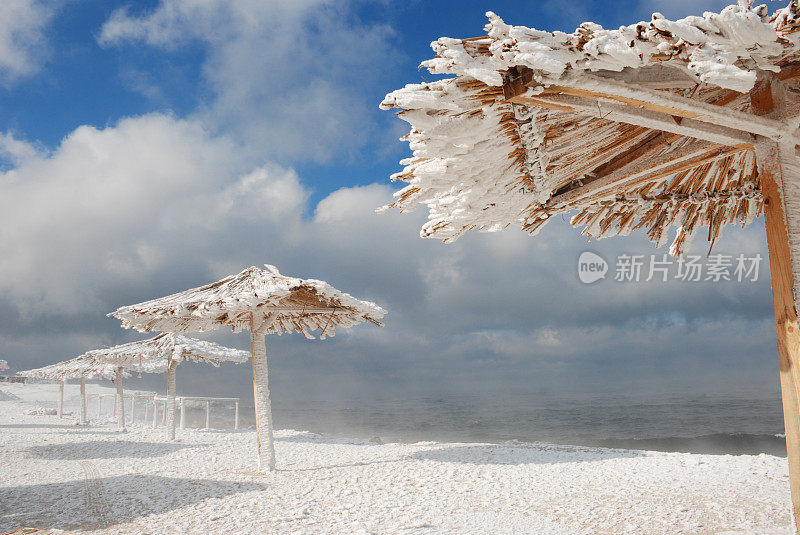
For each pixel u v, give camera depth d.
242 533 4.54
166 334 14.31
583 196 3.38
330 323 9.66
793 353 2.15
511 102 2.24
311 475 7.39
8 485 7.07
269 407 8.02
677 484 5.88
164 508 5.53
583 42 1.85
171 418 13.06
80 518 5.16
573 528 4.34
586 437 28.36
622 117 2.17
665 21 1.73
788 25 1.83
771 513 4.49
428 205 3.42
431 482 6.55
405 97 2.06
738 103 2.76
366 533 4.32
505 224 3.87
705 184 3.90
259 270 8.56
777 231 2.26
